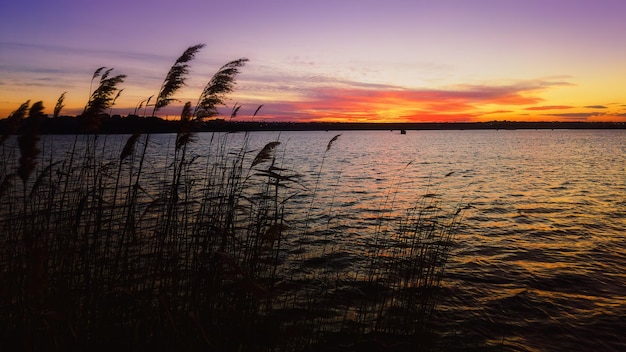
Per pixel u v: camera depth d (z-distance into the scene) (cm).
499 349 747
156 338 479
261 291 386
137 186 656
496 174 4284
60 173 721
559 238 1672
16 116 558
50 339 436
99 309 523
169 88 650
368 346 661
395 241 1467
